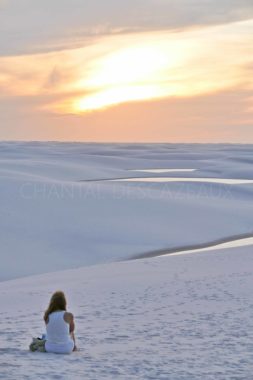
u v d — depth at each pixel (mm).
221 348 12414
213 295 19156
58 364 10797
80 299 19562
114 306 18094
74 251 39156
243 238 45500
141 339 13523
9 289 23438
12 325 15305
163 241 42906
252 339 13203
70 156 144875
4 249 38875
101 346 12750
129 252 39531
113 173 101625
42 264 35938
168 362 11195
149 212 52406
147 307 17734
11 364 10742
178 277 23594
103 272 27344
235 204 61438
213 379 10008
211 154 189875
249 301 17859
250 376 10211
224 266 26578
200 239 44344
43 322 15695
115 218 49125
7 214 47875
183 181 79562
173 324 15164
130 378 10000
